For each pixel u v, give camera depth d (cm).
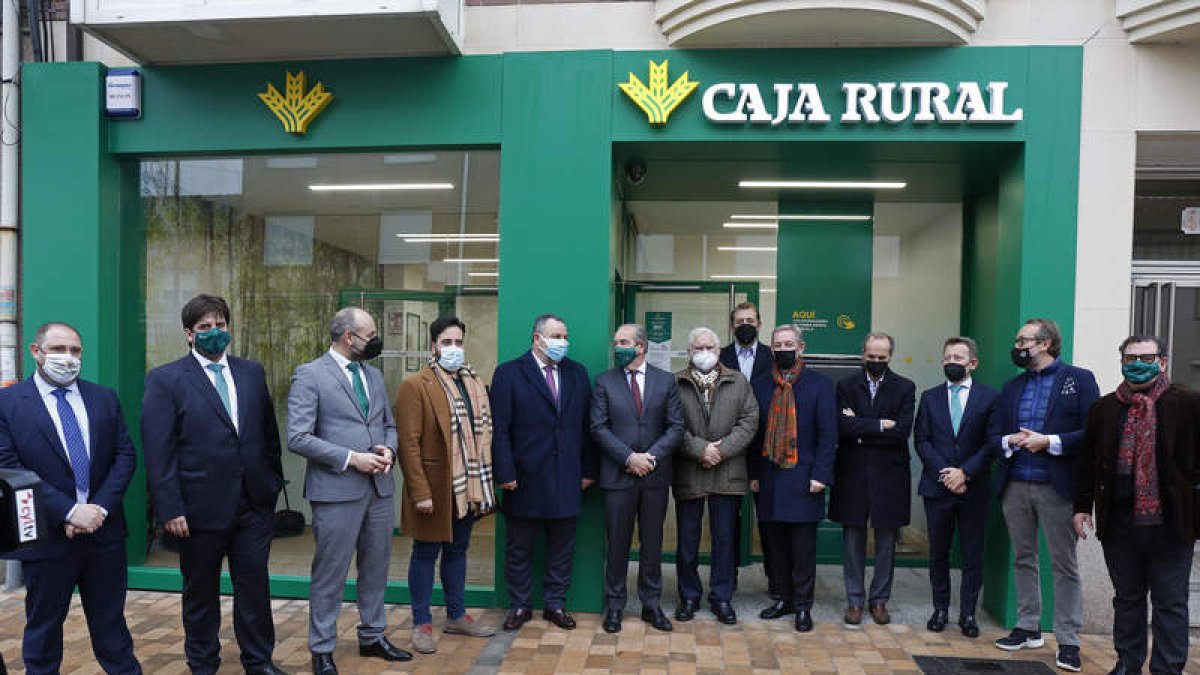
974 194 531
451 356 380
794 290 557
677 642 390
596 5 443
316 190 488
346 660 362
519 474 399
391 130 447
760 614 430
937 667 364
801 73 425
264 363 509
